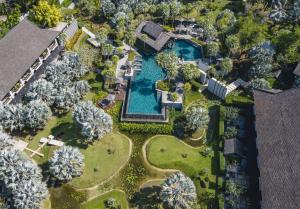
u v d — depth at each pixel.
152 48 89.00
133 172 64.12
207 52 84.94
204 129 71.56
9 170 55.97
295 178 53.03
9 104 71.69
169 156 66.31
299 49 82.12
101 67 85.12
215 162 65.69
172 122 72.94
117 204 59.16
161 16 98.12
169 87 79.19
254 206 58.09
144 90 80.12
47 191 57.47
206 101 77.75
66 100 72.75
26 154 66.31
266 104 66.75
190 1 109.25
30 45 80.19
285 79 81.44
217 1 110.50
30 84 75.19
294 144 57.34
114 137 69.44
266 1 103.88
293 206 49.97
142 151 67.69
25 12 103.81
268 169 56.22
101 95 77.75
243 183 61.53
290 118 61.53
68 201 59.62
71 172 59.75
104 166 64.25
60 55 88.25
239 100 75.31
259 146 60.25
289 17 97.81
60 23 93.88
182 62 86.19
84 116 65.75
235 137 68.25
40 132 70.44
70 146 64.19
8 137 63.66
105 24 99.38
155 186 62.03
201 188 61.34
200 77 81.06
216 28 95.06
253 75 79.69
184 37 93.75
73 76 79.38
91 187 61.47
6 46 77.50
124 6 97.56
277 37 83.31
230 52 86.25
